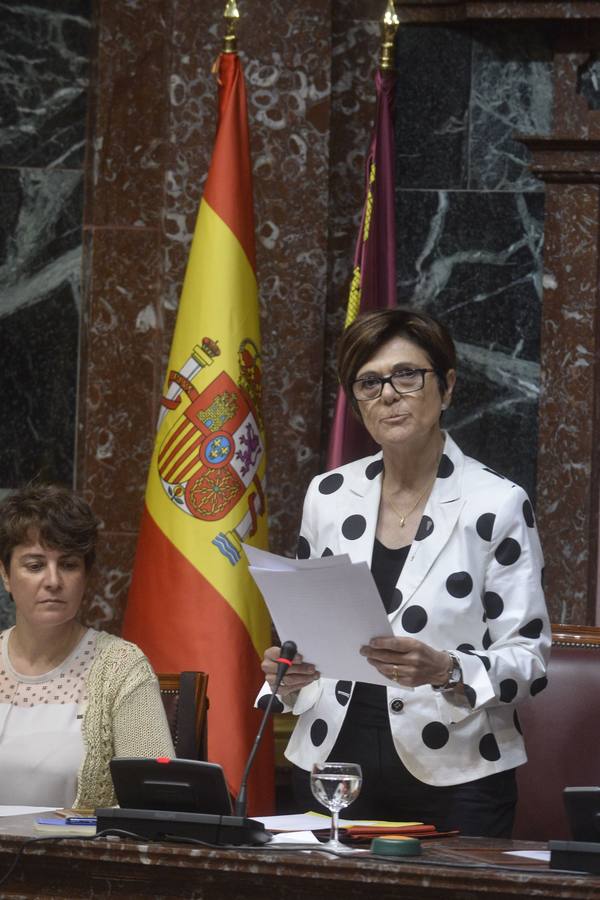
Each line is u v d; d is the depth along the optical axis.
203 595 10.02
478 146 11.69
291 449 11.39
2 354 12.06
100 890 5.07
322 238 11.46
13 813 6.20
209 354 10.36
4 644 7.36
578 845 4.83
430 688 6.59
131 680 7.12
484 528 6.78
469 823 6.45
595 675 8.03
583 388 11.27
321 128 11.47
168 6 11.86
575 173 11.27
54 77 12.12
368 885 4.76
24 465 12.00
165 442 10.38
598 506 11.21
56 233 12.08
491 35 11.70
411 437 6.89
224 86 10.84
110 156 11.90
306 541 7.35
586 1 11.28
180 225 11.62
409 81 11.79
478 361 11.56
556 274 11.34
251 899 4.90
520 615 6.65
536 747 7.98
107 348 11.83
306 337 11.44
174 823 5.24
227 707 9.84
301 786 6.82
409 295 11.68
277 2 11.54
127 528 11.72
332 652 6.10
